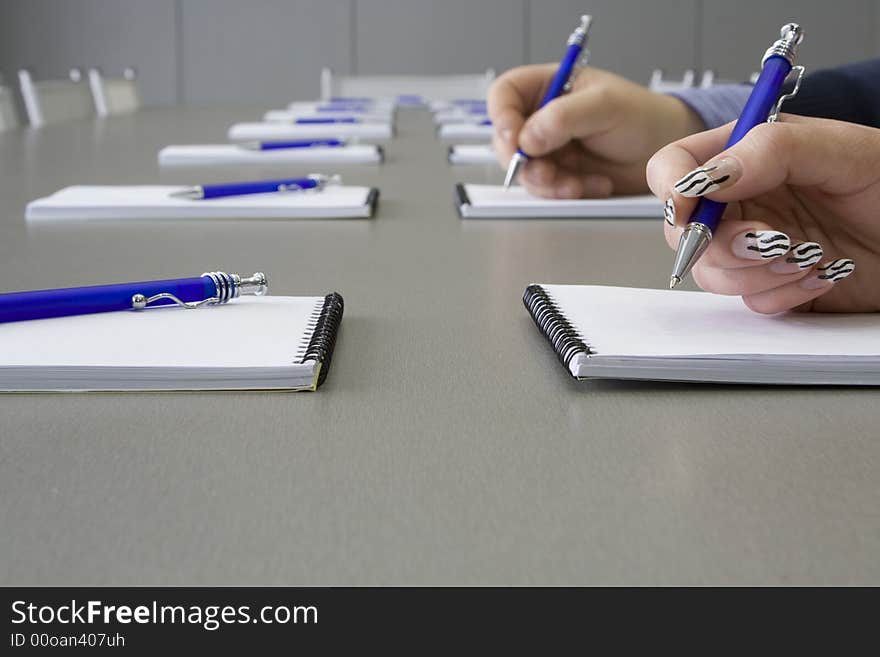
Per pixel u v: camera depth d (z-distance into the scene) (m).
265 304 0.53
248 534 0.29
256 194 0.99
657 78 3.33
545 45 4.80
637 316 0.49
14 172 1.28
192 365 0.41
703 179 0.42
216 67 4.79
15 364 0.41
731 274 0.46
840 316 0.50
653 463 0.34
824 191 0.46
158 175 1.24
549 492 0.32
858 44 4.79
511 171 0.98
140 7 4.71
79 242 0.79
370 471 0.33
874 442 0.36
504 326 0.53
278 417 0.38
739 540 0.28
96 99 2.83
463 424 0.38
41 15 4.68
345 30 4.79
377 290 0.62
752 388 0.42
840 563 0.27
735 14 4.78
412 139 1.84
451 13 4.78
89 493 0.31
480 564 0.27
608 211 0.94
